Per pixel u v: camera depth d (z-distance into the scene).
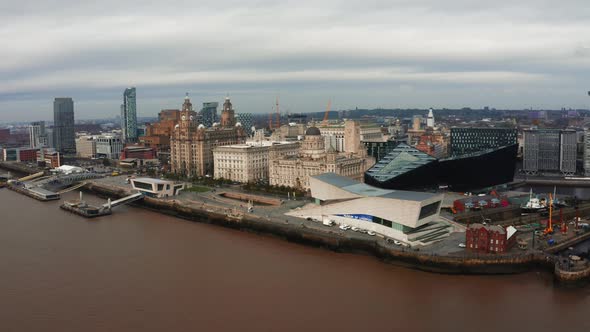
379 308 169.50
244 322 159.75
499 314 163.88
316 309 169.12
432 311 166.62
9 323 161.00
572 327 154.50
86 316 165.62
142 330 155.25
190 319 162.50
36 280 199.62
